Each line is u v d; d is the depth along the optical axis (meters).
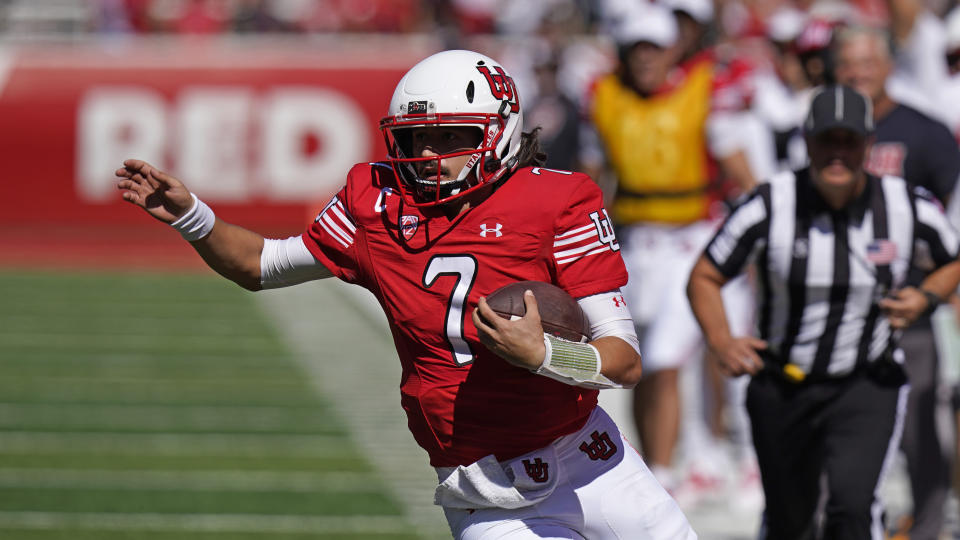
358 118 58.31
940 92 26.03
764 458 18.41
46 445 28.92
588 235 13.02
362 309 47.94
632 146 26.12
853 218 17.59
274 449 28.70
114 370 37.41
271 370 37.59
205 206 13.65
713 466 26.08
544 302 12.67
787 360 18.02
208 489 25.41
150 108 57.66
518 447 13.26
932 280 17.88
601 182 28.25
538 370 12.34
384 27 67.81
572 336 12.77
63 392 34.47
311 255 13.68
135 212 58.28
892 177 17.84
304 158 58.12
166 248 58.75
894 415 17.81
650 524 13.61
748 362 17.73
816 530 18.66
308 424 31.06
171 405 33.03
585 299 13.05
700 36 26.59
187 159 57.72
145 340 42.09
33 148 57.53
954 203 21.78
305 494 25.06
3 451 28.33
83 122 57.59
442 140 13.06
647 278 26.08
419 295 13.06
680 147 25.95
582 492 13.46
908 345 21.45
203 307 48.84
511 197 12.98
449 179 12.92
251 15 67.44
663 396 25.69
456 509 13.70
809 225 17.64
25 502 24.31
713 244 18.14
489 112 12.88
